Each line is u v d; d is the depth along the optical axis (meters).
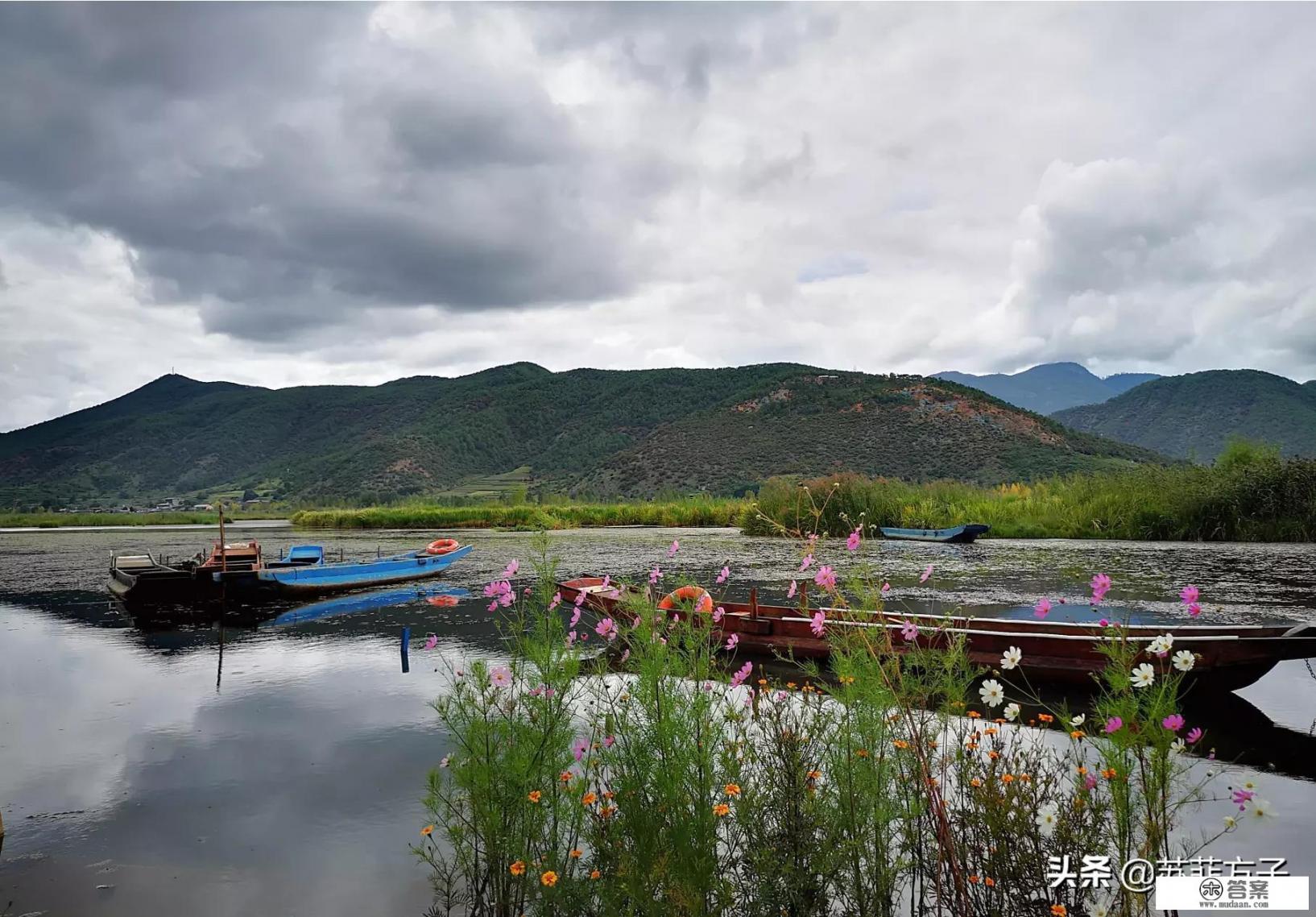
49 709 8.20
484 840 3.85
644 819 3.39
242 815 5.52
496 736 3.91
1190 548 22.48
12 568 23.31
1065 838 3.29
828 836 3.48
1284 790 5.44
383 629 12.52
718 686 4.48
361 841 5.09
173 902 4.43
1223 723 7.07
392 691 8.60
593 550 24.84
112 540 35.75
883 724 3.71
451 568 20.92
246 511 77.69
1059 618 11.24
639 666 4.00
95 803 5.79
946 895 3.47
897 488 32.72
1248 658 7.35
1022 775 3.64
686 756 3.54
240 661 10.37
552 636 4.14
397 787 5.93
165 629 12.91
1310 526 24.06
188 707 8.23
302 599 16.19
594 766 4.17
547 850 3.76
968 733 4.70
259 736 7.21
